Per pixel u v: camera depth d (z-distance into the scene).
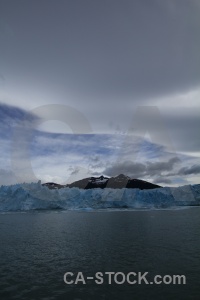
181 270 23.19
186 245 33.69
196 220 65.94
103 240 38.69
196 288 19.17
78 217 77.88
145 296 18.03
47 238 41.16
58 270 23.72
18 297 17.95
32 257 28.50
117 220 68.19
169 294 18.27
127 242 36.66
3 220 70.50
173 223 59.88
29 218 75.75
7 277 21.86
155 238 39.62
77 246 34.31
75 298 17.77
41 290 19.12
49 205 106.06
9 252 30.97
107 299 17.62
